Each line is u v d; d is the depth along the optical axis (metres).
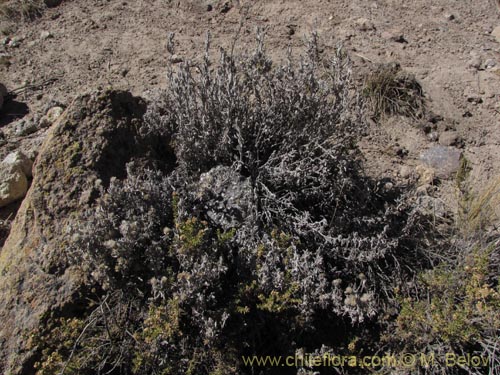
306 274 3.06
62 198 3.27
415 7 5.77
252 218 3.14
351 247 3.31
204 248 3.05
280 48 5.09
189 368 2.81
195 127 3.56
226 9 5.60
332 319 3.18
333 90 3.60
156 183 3.31
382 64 4.83
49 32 5.39
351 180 3.48
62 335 2.86
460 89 4.81
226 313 2.85
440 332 3.04
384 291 3.31
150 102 3.86
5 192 3.88
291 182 3.39
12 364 2.85
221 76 3.59
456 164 4.18
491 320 2.93
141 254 3.08
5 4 5.71
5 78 4.94
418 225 3.51
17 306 3.01
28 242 3.21
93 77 4.89
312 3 5.70
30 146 4.29
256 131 3.63
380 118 4.54
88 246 2.90
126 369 2.86
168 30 5.37
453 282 3.15
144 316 2.97
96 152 3.40
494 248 3.27
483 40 5.37
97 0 5.79
